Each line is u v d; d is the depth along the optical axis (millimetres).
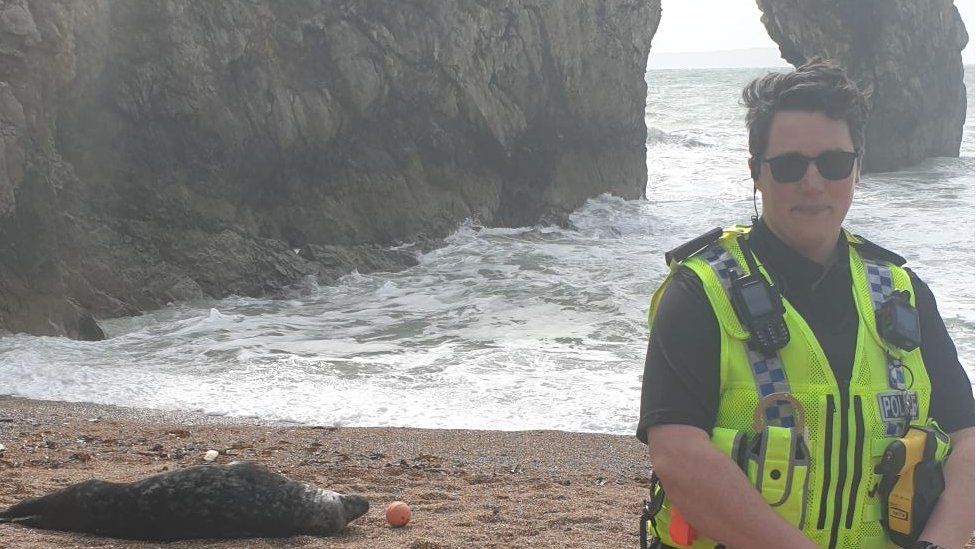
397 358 12227
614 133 24656
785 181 2170
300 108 19109
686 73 151250
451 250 20297
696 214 24766
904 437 2143
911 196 27766
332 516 5246
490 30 21641
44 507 5160
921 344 2256
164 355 12594
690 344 2127
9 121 14477
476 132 21719
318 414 9773
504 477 7355
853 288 2215
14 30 14703
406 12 20375
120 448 7965
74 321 14359
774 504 2059
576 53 23391
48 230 14844
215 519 4988
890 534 2154
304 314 15648
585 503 6441
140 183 17281
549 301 15633
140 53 17312
